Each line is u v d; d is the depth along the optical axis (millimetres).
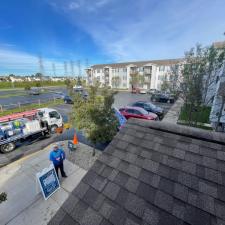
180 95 13352
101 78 57625
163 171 2439
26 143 9492
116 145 3244
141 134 3348
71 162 7391
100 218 2041
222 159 2428
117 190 2336
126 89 47938
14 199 5184
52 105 21391
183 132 3064
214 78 11938
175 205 1958
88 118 7379
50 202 5074
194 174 2289
